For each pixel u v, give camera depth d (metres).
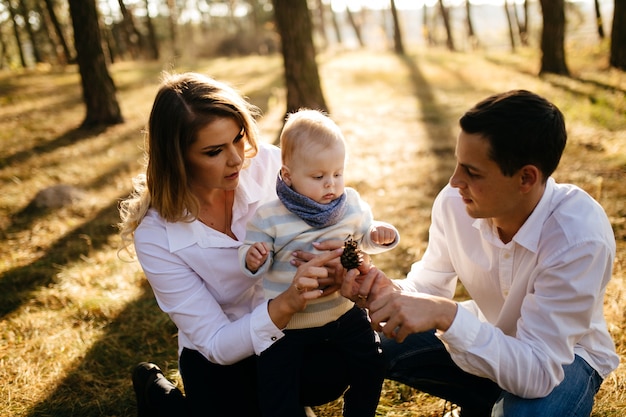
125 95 12.74
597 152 6.20
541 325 1.73
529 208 1.76
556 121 1.62
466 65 15.84
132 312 3.59
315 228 1.95
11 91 13.88
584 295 1.67
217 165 1.89
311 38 8.95
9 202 5.77
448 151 6.98
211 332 2.02
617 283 3.42
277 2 8.79
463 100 10.45
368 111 9.64
